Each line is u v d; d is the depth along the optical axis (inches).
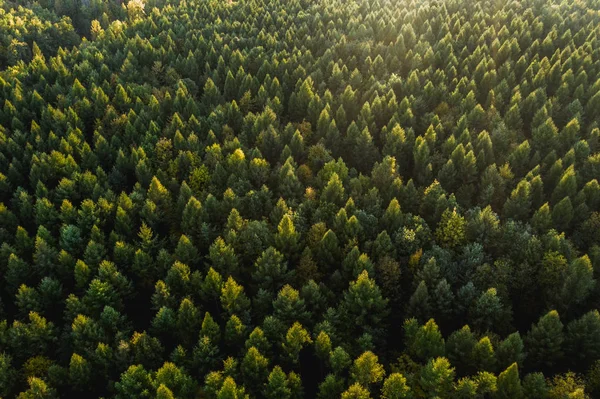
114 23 6382.9
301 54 5462.6
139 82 5157.5
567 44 5113.2
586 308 2593.5
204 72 5492.1
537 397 2009.1
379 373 2130.9
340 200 3297.2
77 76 5128.0
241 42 5871.1
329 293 2674.7
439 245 2957.7
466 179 3558.1
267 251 2746.1
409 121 4185.5
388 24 5836.6
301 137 4001.0
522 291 2738.7
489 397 2135.8
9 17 6053.2
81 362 2341.3
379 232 3083.2
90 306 2687.0
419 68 4977.9
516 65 4751.5
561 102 4306.1
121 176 3811.5
